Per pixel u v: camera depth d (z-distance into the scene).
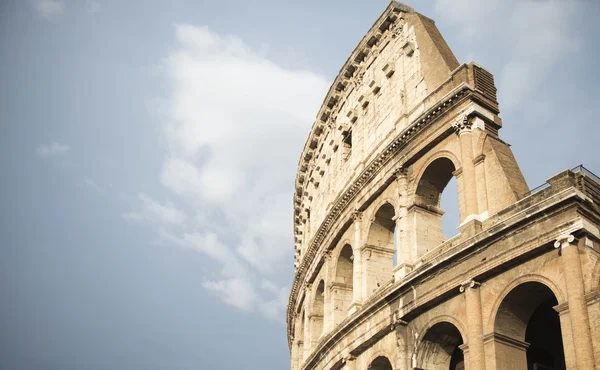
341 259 59.22
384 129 57.59
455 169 46.47
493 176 42.72
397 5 61.25
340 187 64.25
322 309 64.31
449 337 42.66
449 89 49.47
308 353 62.16
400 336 43.78
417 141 49.62
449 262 40.94
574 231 34.56
